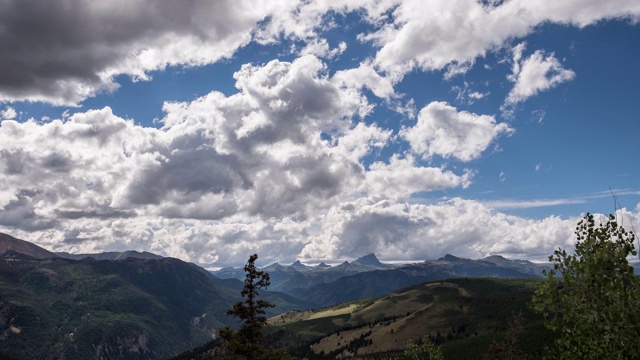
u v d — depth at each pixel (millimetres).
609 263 16547
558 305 17578
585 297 16922
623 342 16375
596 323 16828
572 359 17453
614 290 16469
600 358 16781
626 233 16953
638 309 15742
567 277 17391
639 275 16203
